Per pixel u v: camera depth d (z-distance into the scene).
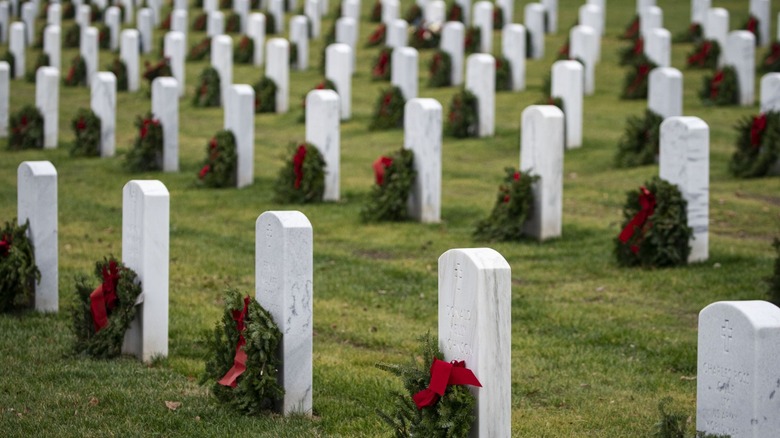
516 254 15.51
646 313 12.50
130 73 34.47
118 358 10.65
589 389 9.95
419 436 7.48
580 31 29.48
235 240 16.70
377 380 10.02
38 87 25.53
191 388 9.78
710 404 7.27
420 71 34.75
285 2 47.84
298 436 8.46
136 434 8.58
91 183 21.56
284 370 8.96
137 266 10.55
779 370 6.95
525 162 16.48
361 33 42.25
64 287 13.55
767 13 35.47
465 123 25.00
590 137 24.00
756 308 7.06
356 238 16.70
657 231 14.34
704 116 25.84
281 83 29.58
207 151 20.98
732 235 16.16
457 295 7.62
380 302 13.21
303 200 19.14
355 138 25.67
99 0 49.38
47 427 8.75
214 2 46.19
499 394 7.48
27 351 10.81
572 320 12.24
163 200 10.44
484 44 35.66
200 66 38.81
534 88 30.75
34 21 45.94
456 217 18.00
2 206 19.08
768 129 19.62
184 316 12.38
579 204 18.62
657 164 21.28
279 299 8.94
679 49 36.00
